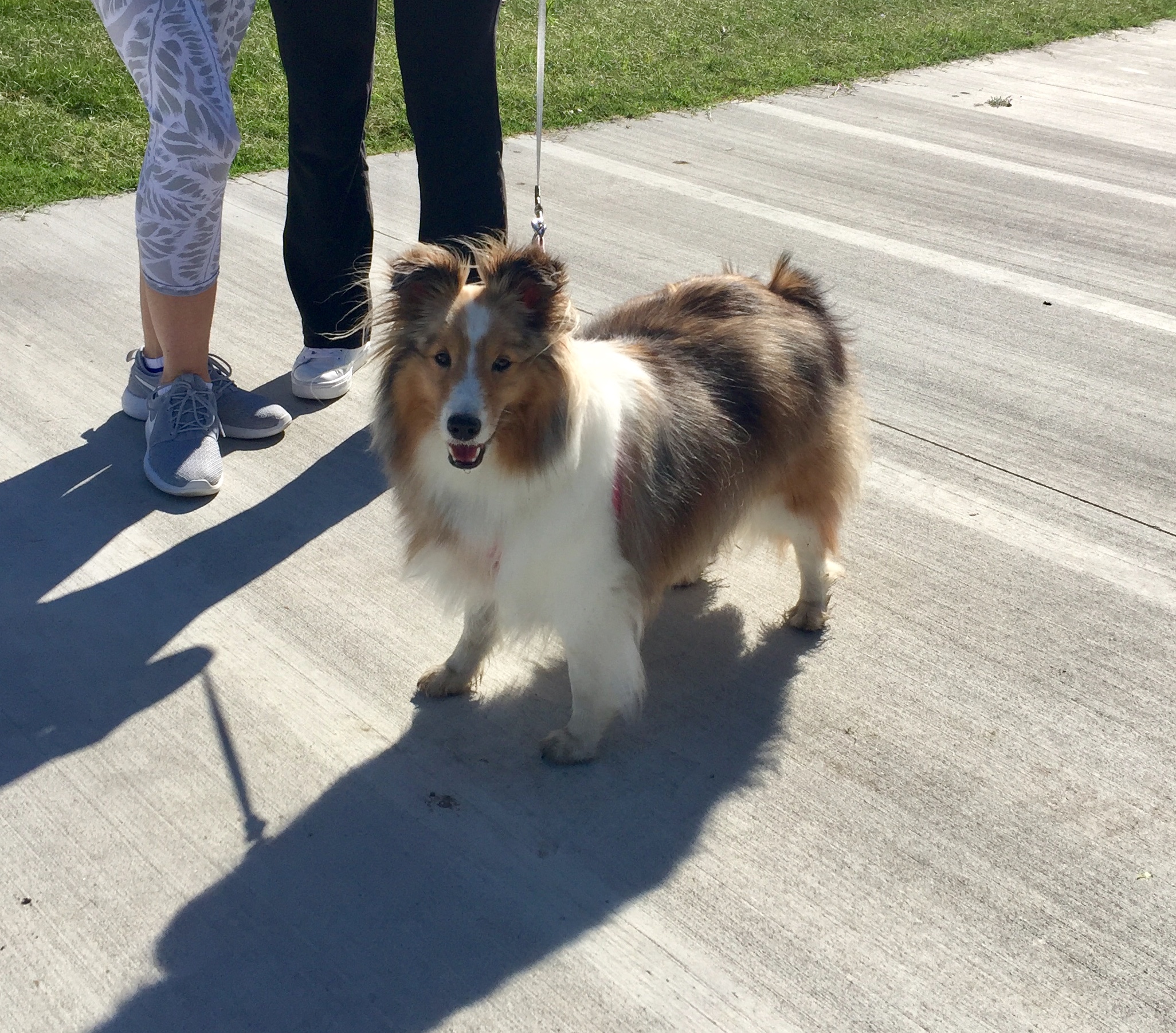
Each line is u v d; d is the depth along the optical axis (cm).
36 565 148
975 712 133
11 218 238
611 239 254
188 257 157
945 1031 97
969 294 240
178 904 106
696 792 121
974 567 158
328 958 101
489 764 123
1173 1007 100
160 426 165
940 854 114
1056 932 106
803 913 107
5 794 116
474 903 107
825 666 140
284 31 161
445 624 143
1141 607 151
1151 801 121
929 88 397
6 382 185
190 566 150
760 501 138
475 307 112
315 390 187
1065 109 380
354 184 177
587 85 353
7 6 357
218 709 128
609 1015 97
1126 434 191
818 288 150
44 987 98
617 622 121
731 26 441
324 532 158
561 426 114
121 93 303
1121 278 251
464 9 156
